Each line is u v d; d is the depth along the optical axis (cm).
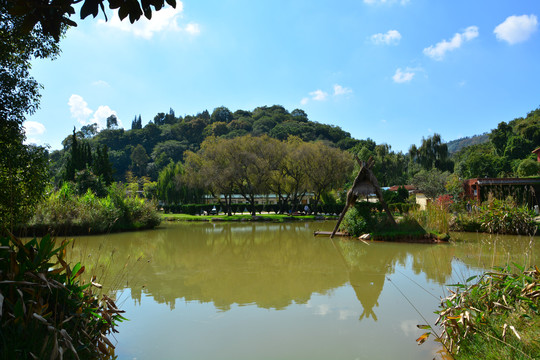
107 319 355
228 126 11256
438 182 3697
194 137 11100
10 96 583
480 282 441
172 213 4044
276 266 930
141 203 2225
